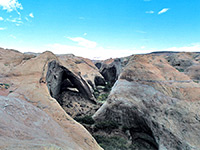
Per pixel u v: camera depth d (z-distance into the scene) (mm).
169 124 8859
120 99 12102
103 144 9250
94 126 11359
